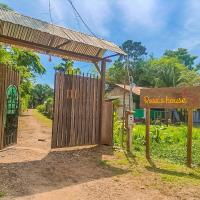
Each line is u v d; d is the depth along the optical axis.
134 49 78.50
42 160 9.30
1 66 9.91
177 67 55.44
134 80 65.56
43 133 17.44
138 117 41.25
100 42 11.81
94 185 7.31
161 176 8.26
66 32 11.00
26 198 6.08
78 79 11.60
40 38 11.22
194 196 6.71
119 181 7.71
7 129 10.66
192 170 9.18
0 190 6.33
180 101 9.94
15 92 11.23
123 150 11.72
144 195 6.70
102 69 12.35
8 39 10.41
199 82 47.81
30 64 32.53
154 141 16.22
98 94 12.33
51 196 6.37
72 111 11.41
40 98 96.94
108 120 12.44
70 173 8.22
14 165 8.37
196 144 15.27
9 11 10.30
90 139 12.02
